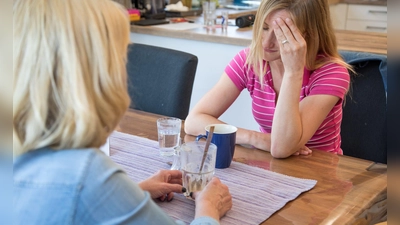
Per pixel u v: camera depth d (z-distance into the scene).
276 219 0.98
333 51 1.62
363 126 1.76
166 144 1.32
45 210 0.68
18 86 0.68
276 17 1.49
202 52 2.85
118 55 0.72
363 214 1.04
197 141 1.21
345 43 2.43
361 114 1.75
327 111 1.50
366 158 1.77
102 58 0.70
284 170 1.25
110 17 0.72
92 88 0.70
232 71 1.72
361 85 1.73
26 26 0.68
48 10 0.68
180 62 1.86
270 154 1.38
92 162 0.70
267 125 1.71
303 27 1.49
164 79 1.90
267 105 1.68
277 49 1.53
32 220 0.69
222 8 3.97
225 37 2.68
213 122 1.54
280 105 1.38
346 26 4.56
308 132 1.41
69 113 0.68
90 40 0.69
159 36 2.99
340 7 4.55
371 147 1.75
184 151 1.12
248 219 0.98
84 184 0.68
